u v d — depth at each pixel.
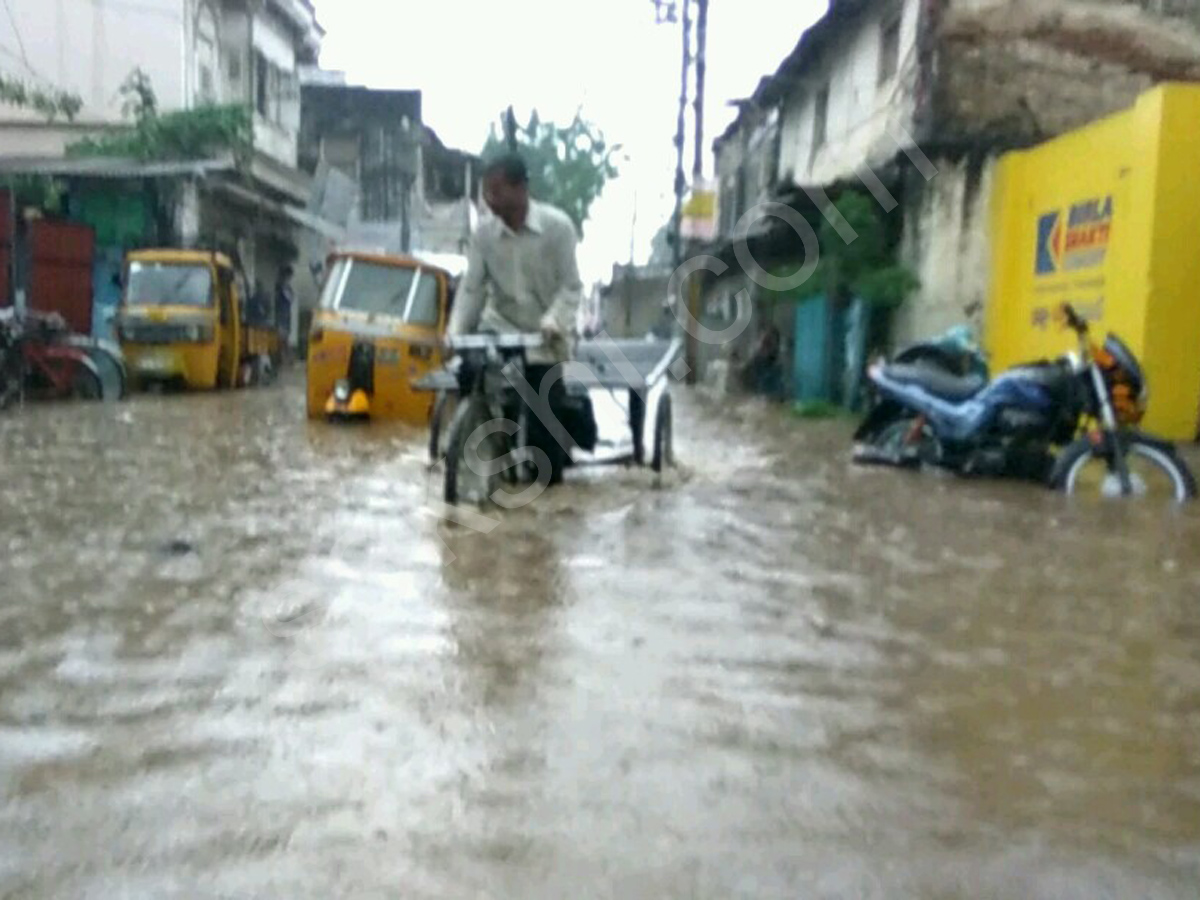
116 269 24.97
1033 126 16.77
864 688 4.24
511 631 4.86
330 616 5.02
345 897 2.71
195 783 3.32
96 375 17.41
